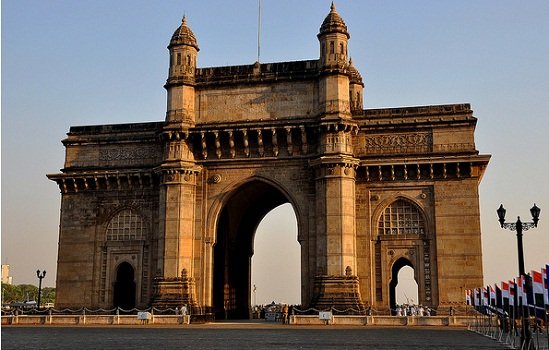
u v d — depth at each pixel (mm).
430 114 66750
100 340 40906
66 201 73375
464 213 64125
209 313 66312
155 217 70438
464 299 62469
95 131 74188
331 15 67750
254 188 72688
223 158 68625
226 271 75312
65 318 64375
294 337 44562
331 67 66188
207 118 69562
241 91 69312
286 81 68500
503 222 45500
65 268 71750
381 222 66062
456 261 63438
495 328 51781
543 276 30469
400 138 66938
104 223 71938
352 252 62844
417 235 64938
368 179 66562
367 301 64312
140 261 70125
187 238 66500
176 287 64938
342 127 64562
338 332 50750
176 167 67000
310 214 65750
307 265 64812
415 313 62375
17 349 32844
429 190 65500
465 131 65688
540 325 49031
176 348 33906
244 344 37469
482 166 64812
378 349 34062
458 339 42812
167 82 69750
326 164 63844
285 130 66875
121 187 72062
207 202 68250
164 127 68125
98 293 70688
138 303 69125
